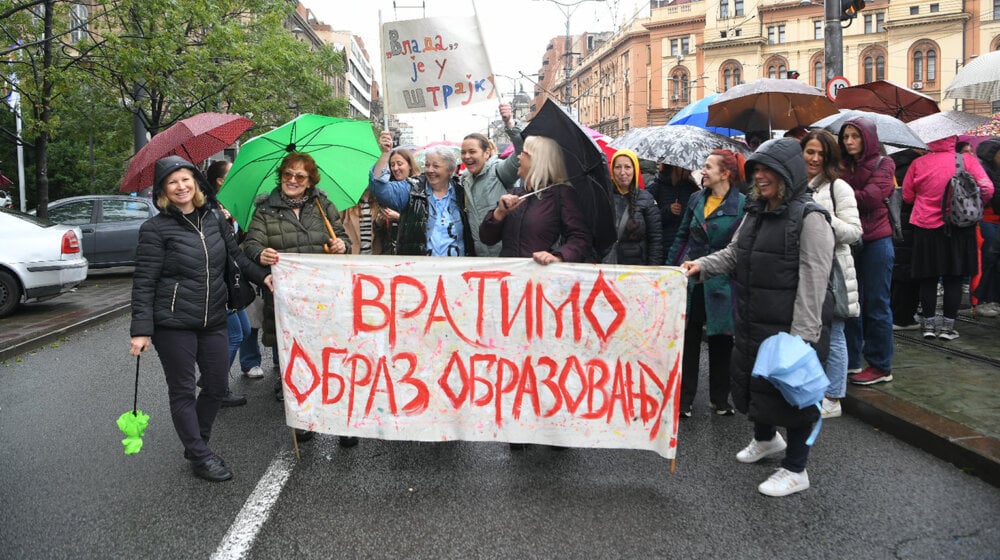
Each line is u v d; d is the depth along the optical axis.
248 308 5.96
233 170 4.76
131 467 3.95
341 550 2.95
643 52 62.94
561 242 4.07
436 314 3.79
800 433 3.44
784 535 3.05
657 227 5.07
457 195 4.59
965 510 3.26
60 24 13.36
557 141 3.83
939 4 51.38
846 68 55.44
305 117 4.59
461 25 4.74
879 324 4.99
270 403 5.27
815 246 3.32
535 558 2.87
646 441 3.66
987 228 7.52
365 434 3.87
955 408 4.43
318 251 4.39
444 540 3.03
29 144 12.62
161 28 13.88
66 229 9.54
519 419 3.76
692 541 3.00
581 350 3.69
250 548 2.97
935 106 7.64
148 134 16.19
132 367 6.55
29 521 3.25
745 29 56.94
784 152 3.37
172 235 3.65
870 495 3.45
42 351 7.39
